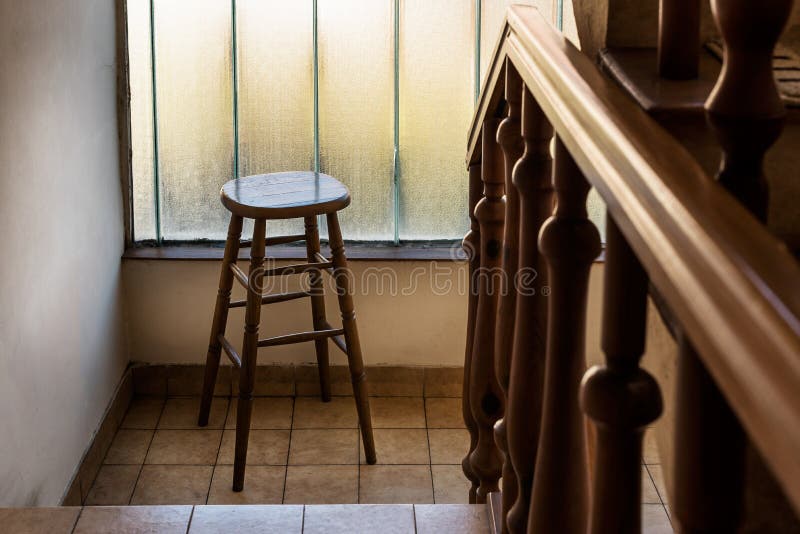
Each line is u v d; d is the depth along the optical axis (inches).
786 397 17.0
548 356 41.9
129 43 137.5
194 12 137.4
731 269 20.8
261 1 137.7
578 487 43.0
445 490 125.6
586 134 33.6
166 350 144.9
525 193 48.5
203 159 142.3
